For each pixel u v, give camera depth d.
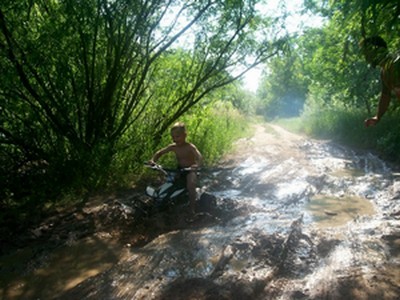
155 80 9.70
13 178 6.98
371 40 3.22
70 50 7.10
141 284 3.65
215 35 9.21
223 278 3.67
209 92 10.62
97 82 8.04
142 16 7.92
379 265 3.92
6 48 6.46
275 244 4.44
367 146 13.19
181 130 6.21
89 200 6.67
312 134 19.81
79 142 7.84
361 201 6.55
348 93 16.09
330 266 3.96
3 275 4.06
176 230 5.23
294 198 6.77
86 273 4.06
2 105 6.79
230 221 5.45
